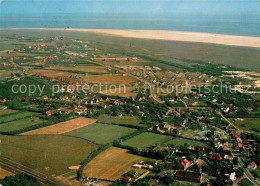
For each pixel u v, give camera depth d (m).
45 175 192.75
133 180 187.12
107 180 187.12
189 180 188.38
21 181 181.75
